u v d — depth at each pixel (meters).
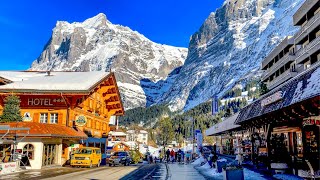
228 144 61.00
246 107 26.31
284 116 18.02
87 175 22.89
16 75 49.81
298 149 23.38
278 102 16.30
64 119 39.78
